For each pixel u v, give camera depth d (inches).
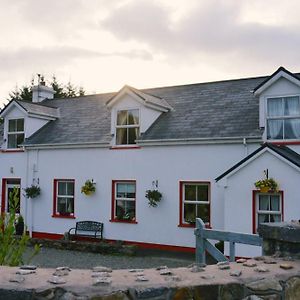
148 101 615.2
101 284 106.9
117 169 634.8
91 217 653.3
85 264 482.9
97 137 663.1
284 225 151.1
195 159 569.0
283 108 517.3
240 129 548.4
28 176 726.5
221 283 115.6
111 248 561.6
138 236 606.9
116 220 626.8
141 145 607.5
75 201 671.1
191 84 730.8
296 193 454.9
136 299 106.2
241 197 490.3
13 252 217.0
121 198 631.2
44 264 478.6
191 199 572.7
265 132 522.6
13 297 102.7
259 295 120.6
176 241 574.2
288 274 127.3
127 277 116.2
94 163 657.6
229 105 616.7
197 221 275.6
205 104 642.2
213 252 265.7
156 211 595.5
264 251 158.1
